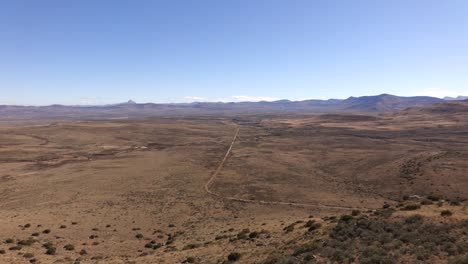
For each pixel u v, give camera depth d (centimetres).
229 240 3562
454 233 2269
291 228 3553
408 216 2853
